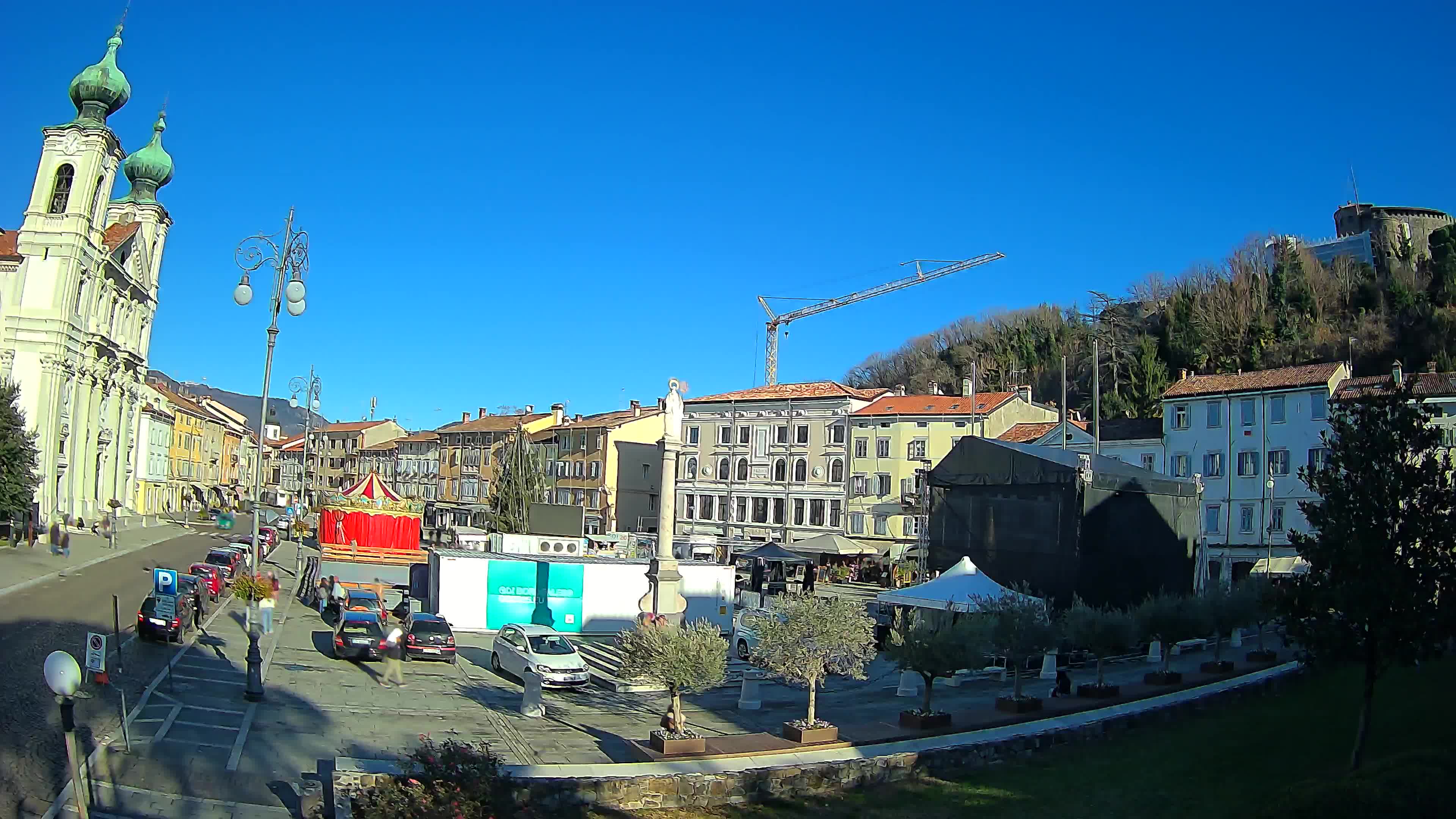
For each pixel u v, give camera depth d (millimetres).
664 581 28609
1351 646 18266
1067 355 105562
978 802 19094
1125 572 43500
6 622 30531
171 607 30203
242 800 16172
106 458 78938
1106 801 18766
